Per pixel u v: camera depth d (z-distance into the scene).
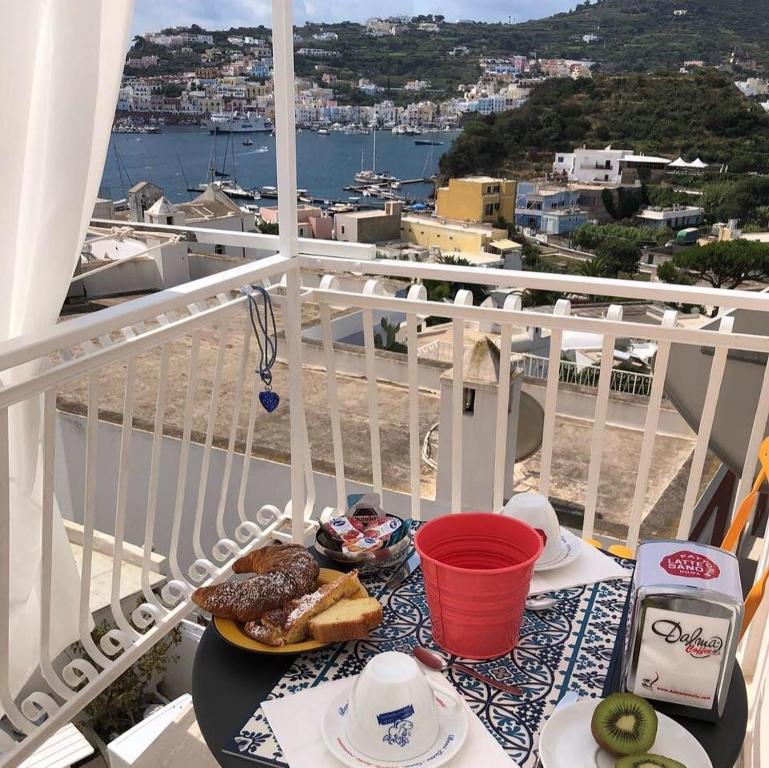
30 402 1.66
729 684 0.98
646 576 0.95
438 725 0.91
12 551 1.78
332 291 2.12
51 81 1.45
